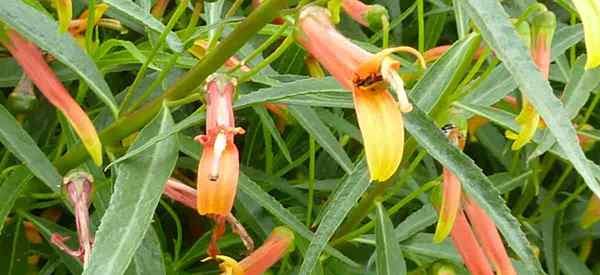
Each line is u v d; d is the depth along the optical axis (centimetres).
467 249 31
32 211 40
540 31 30
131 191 25
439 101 31
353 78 24
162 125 27
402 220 44
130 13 29
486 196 26
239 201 38
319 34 25
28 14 28
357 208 35
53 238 30
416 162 35
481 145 48
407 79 34
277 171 44
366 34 47
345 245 39
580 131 39
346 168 36
